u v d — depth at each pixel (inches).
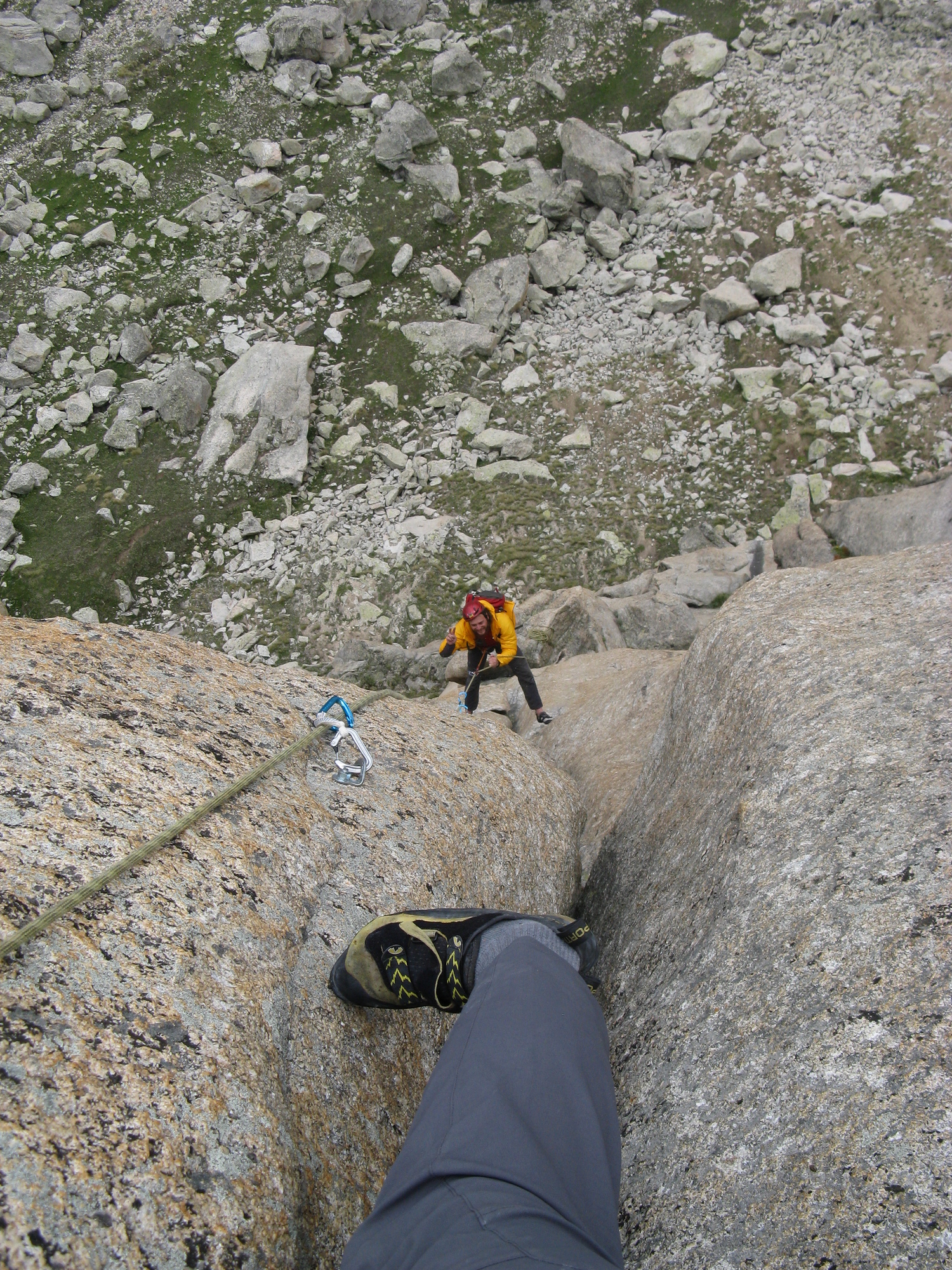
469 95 639.8
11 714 72.7
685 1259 61.1
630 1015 92.7
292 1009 66.6
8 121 628.4
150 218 589.6
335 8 651.5
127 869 63.1
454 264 574.6
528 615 403.2
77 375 532.4
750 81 603.8
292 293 569.9
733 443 494.6
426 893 90.2
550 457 505.7
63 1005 51.8
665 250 564.7
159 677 89.8
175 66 649.0
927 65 573.9
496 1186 35.8
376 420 527.2
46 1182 42.6
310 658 443.5
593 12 652.7
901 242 526.0
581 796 174.9
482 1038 44.7
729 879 89.7
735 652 123.3
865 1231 52.8
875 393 488.7
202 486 500.4
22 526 489.7
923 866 73.6
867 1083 60.9
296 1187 55.1
